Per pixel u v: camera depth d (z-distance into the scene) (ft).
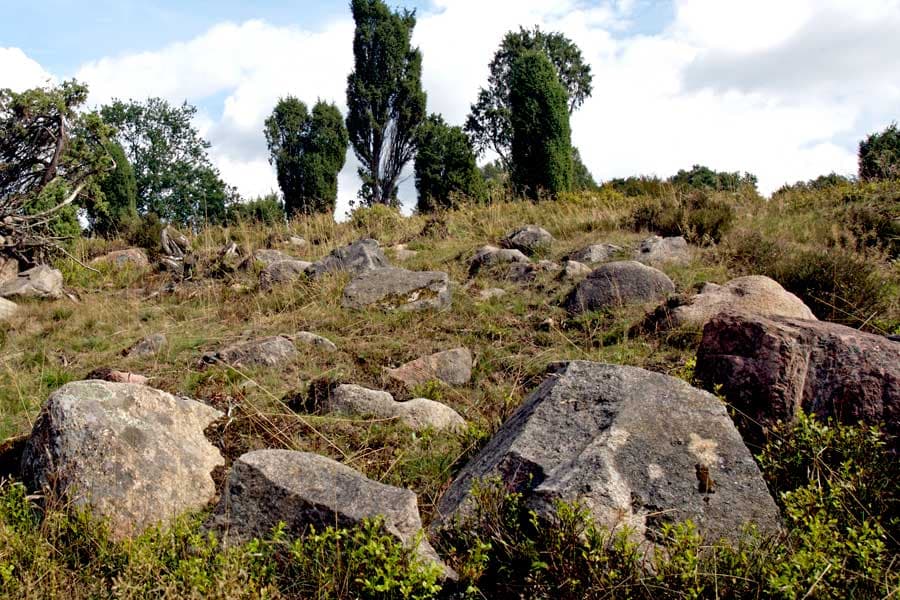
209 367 18.93
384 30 103.60
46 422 11.78
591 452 10.29
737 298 19.51
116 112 114.73
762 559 8.66
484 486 10.67
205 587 8.73
